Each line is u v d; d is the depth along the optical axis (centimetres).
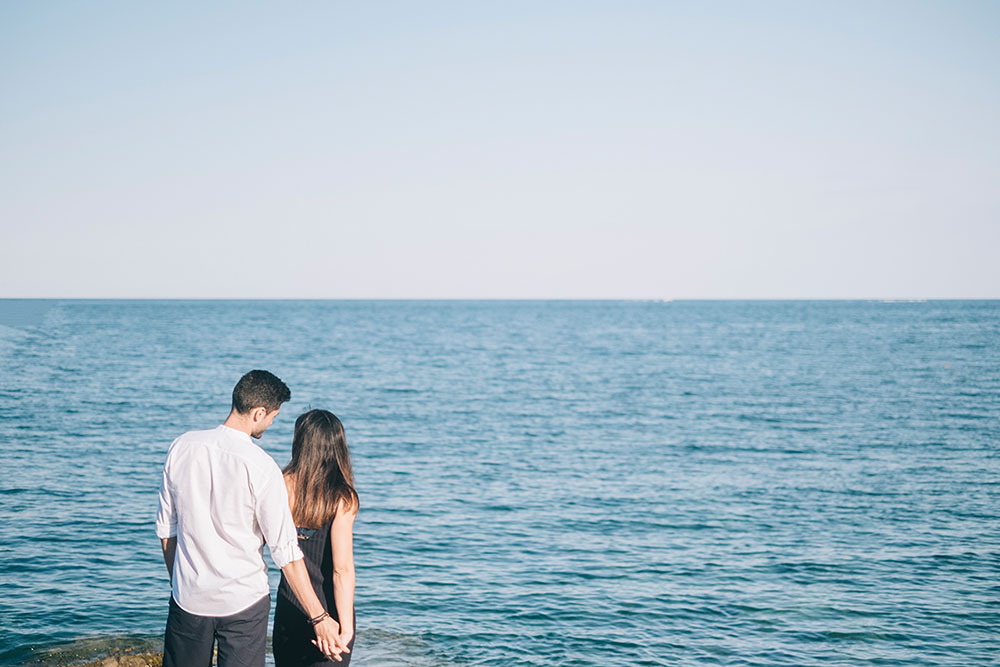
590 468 1880
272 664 674
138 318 13362
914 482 1723
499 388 3872
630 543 1213
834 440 2342
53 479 1527
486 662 749
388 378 4262
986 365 5166
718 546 1202
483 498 1527
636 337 9425
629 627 856
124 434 2109
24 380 3431
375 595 942
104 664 682
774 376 4566
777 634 845
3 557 1022
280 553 368
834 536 1268
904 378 4362
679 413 2991
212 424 2312
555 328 12025
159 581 941
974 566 1102
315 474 396
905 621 888
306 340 7794
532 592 969
